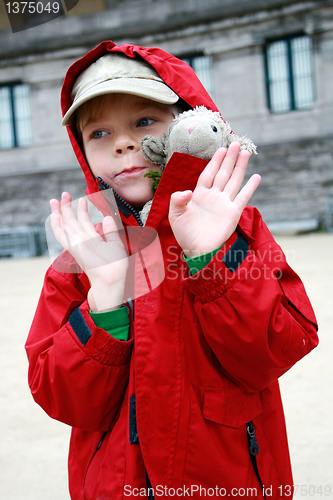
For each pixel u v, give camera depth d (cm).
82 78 125
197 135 103
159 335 105
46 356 107
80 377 104
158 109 118
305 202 1606
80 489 116
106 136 121
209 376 106
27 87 1919
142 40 1800
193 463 101
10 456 232
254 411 110
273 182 1639
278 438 114
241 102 1705
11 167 1877
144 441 101
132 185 117
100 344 104
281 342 101
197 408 103
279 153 1636
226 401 106
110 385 107
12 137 1936
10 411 288
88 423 109
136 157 115
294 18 1633
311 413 252
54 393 107
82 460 118
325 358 336
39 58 1845
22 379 342
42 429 262
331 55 1611
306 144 1611
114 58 124
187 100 121
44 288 121
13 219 1839
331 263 772
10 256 1706
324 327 411
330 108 1609
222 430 105
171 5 1758
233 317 98
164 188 107
